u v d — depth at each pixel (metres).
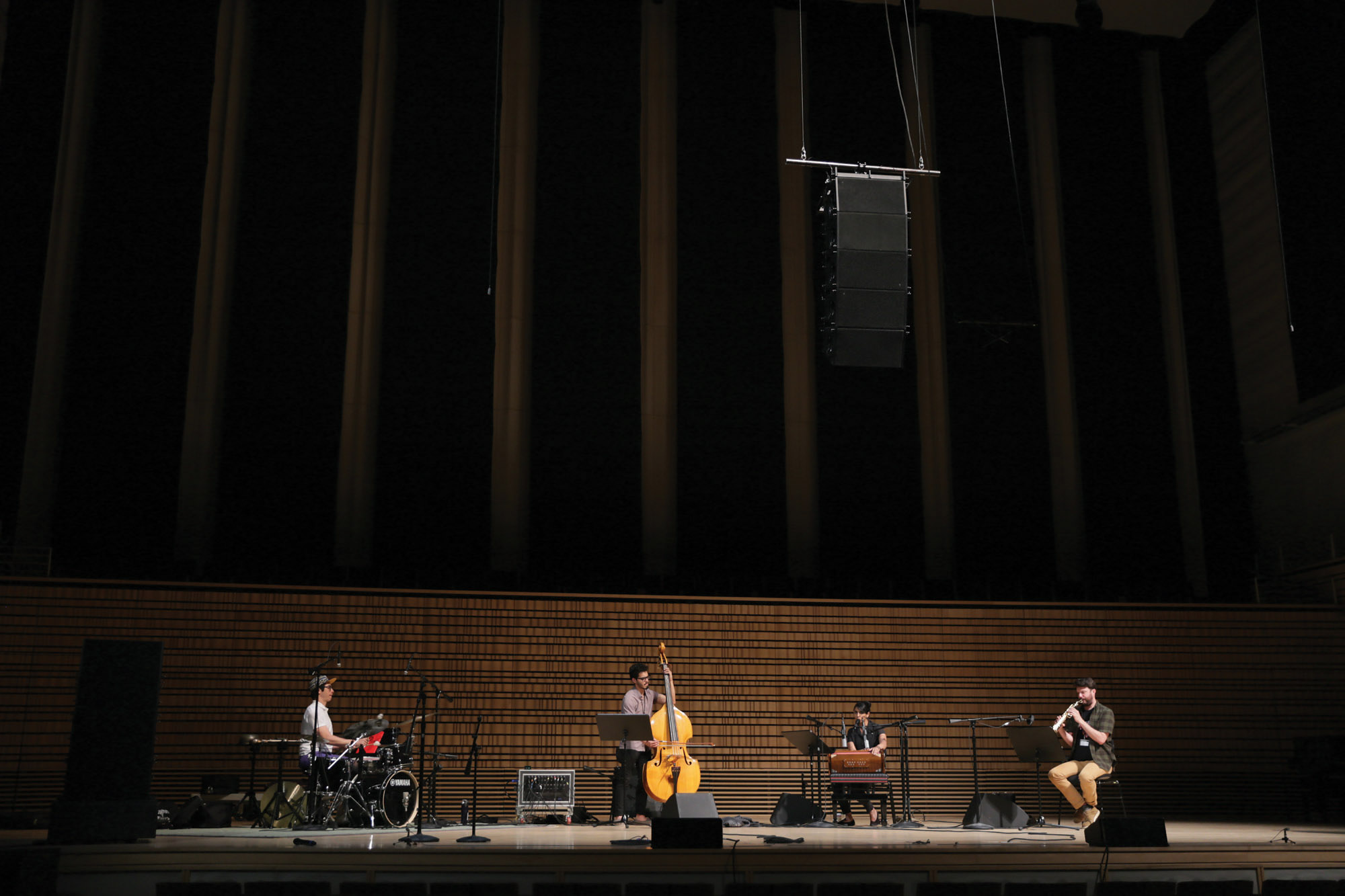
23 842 6.51
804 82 13.83
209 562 11.45
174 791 9.77
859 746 8.75
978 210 13.75
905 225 8.75
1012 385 13.34
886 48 14.09
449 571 11.91
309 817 7.47
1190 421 13.49
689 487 12.57
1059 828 7.61
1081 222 13.89
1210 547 13.23
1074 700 11.28
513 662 10.70
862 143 13.73
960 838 6.72
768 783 10.80
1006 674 11.32
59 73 12.26
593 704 10.73
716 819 5.84
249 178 12.47
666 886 5.14
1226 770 11.19
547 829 7.80
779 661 11.12
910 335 13.30
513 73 13.29
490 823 8.65
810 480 12.76
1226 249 14.07
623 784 8.36
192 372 11.86
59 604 9.93
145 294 11.96
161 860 5.70
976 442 13.14
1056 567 12.91
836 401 13.07
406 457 12.14
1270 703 11.37
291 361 12.12
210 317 12.02
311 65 12.91
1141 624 11.54
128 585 10.12
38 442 11.38
